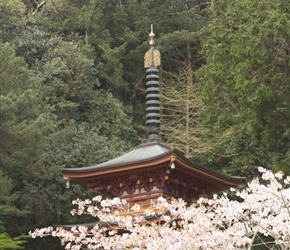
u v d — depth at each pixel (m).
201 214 11.84
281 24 21.00
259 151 30.31
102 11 35.59
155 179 15.98
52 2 35.06
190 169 15.89
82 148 28.08
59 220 27.59
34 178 27.12
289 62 21.47
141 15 36.31
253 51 21.19
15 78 26.41
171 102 34.03
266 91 20.97
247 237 11.60
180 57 37.28
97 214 12.95
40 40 32.56
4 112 24.25
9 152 24.64
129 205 16.22
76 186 27.00
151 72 17.45
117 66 34.53
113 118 32.53
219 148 31.84
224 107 23.38
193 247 11.45
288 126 22.75
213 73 22.98
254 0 21.95
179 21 36.69
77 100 32.28
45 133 25.94
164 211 13.35
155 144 16.80
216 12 24.20
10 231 27.69
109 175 16.28
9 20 33.03
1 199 22.97
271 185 11.38
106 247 12.84
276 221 11.16
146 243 12.07
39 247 28.30
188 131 32.44
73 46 32.84
